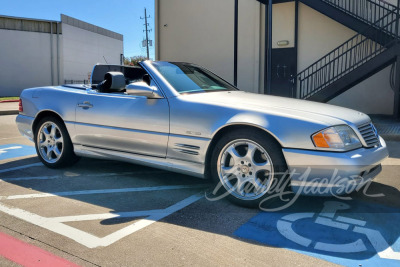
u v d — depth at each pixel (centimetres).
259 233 289
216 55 1406
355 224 306
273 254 255
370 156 321
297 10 1223
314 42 1210
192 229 297
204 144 354
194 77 445
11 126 1077
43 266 242
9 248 267
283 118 321
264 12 1292
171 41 1500
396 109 945
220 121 345
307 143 309
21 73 3456
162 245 270
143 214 331
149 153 397
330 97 982
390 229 295
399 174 467
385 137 747
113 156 432
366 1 1092
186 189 407
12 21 3366
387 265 239
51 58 3597
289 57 1258
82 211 339
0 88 3375
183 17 1462
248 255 254
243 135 335
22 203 361
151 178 453
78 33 3881
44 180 445
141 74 483
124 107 412
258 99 382
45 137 503
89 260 249
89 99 446
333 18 1057
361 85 1161
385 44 965
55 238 282
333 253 256
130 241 276
